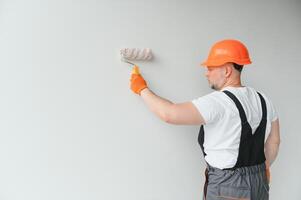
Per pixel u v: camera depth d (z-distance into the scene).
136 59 1.74
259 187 1.55
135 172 1.80
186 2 1.87
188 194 1.94
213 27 1.95
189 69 1.89
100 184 1.73
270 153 1.74
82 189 1.69
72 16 1.61
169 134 1.87
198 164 1.96
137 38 1.75
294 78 2.23
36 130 1.59
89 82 1.66
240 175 1.50
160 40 1.81
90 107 1.67
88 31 1.65
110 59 1.70
